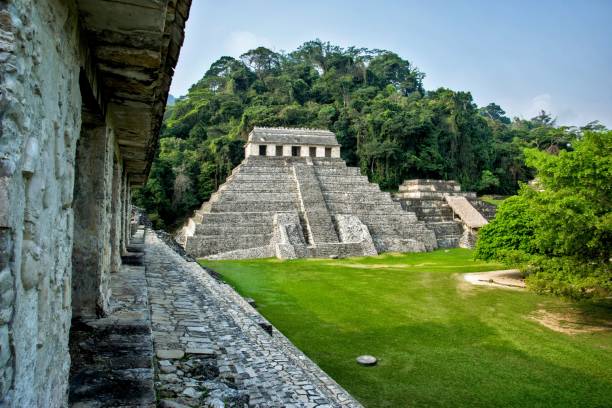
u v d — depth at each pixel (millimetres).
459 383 12336
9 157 2480
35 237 2986
